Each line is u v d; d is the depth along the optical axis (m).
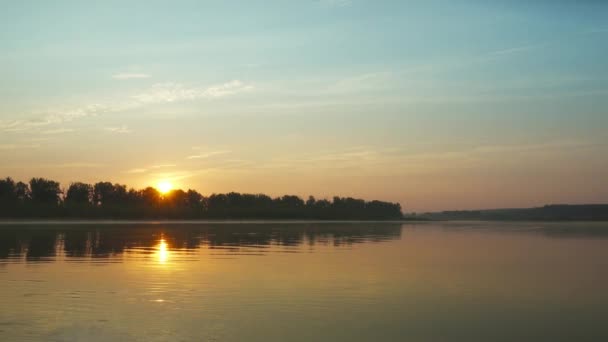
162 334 14.76
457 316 17.38
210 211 181.25
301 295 20.78
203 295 20.58
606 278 26.28
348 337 14.75
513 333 15.38
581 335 15.24
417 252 41.50
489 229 112.00
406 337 14.83
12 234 60.69
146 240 52.78
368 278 25.48
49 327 15.33
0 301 18.89
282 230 86.75
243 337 14.59
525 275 27.25
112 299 19.53
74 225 95.81
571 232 91.38
